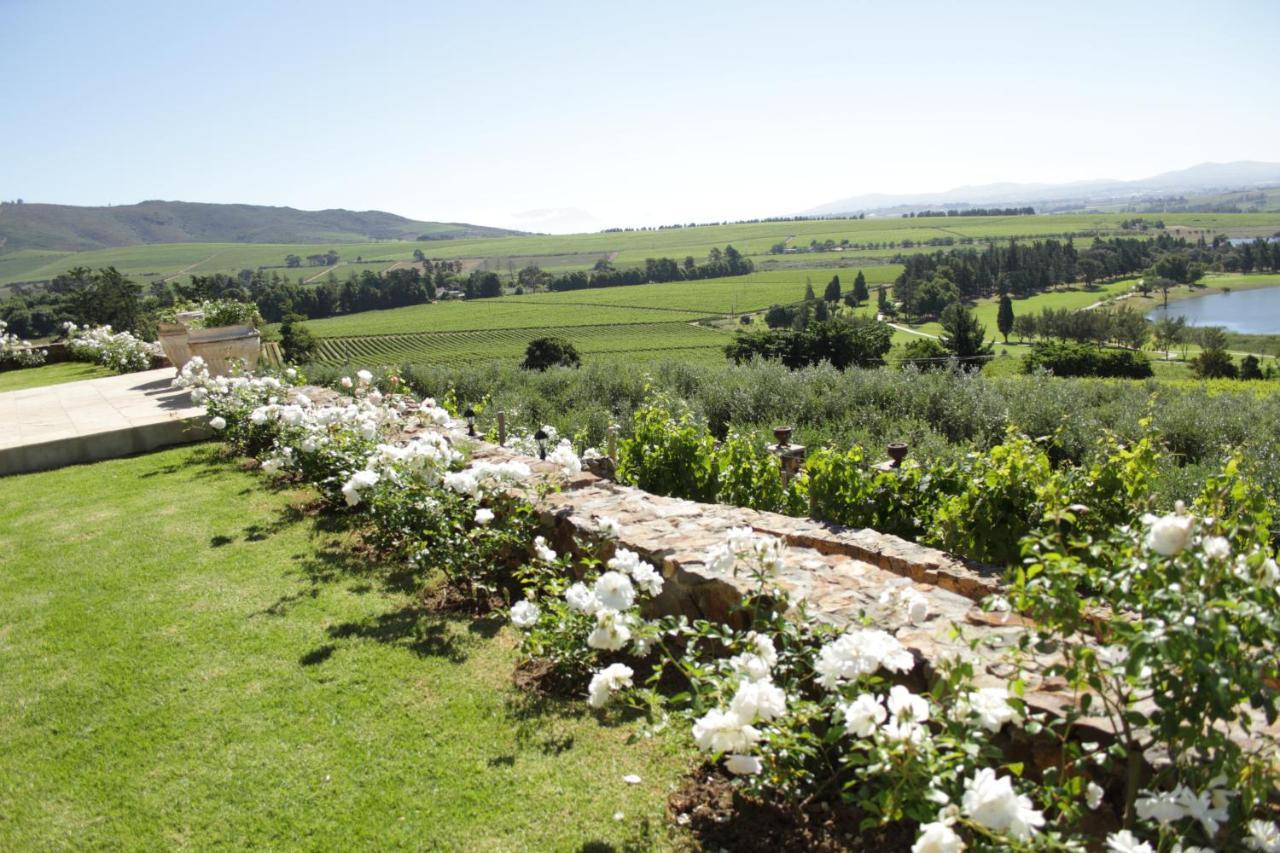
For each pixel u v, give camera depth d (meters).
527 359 38.66
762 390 16.00
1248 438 12.24
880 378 16.59
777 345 39.38
